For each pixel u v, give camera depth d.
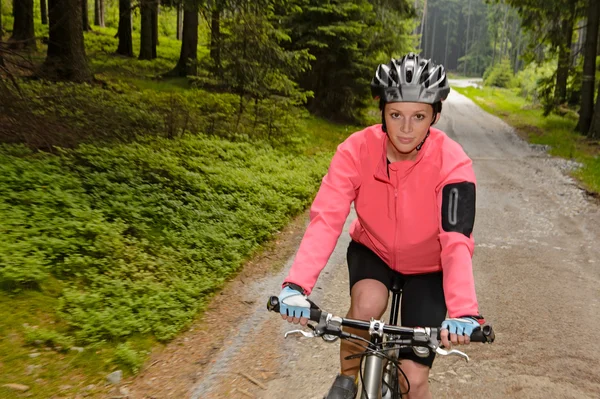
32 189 5.86
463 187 2.17
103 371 3.58
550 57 24.11
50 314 4.02
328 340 2.00
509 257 6.72
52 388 3.29
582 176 12.60
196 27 21.22
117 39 32.94
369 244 2.52
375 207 2.37
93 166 7.12
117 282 4.59
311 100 20.30
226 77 12.62
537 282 5.85
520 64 80.81
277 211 7.70
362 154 2.34
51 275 4.49
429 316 2.29
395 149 2.27
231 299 5.05
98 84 13.48
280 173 9.59
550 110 24.81
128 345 3.87
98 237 5.18
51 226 5.06
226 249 5.97
